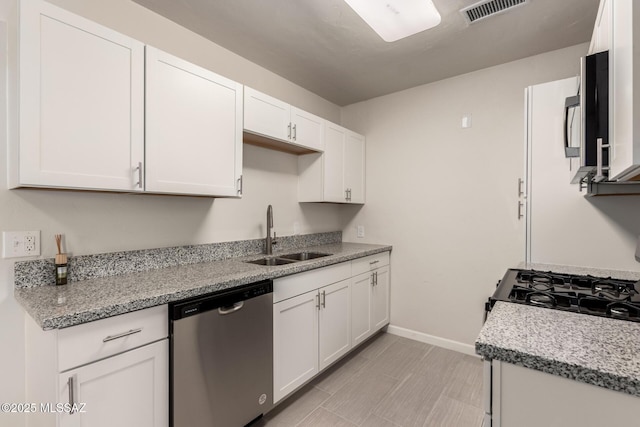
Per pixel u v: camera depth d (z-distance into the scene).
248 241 2.39
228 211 2.27
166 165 1.56
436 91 2.80
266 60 2.41
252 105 2.04
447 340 2.74
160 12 1.84
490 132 2.54
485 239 2.56
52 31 1.21
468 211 2.64
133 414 1.20
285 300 1.87
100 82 1.33
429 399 1.99
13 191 1.37
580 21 1.89
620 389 0.65
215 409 1.45
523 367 0.78
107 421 1.13
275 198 2.66
